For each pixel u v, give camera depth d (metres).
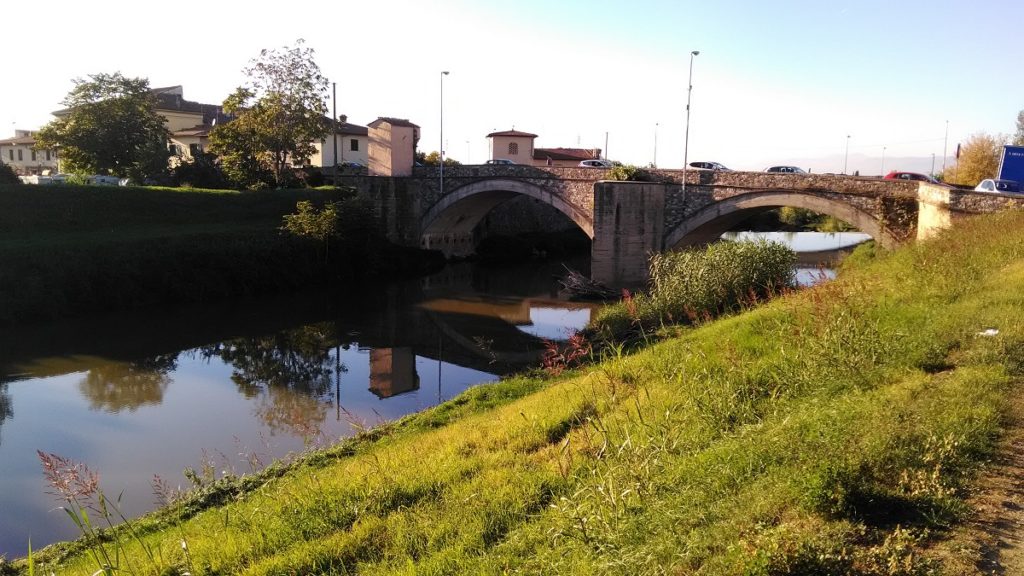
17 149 74.50
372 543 7.59
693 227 36.81
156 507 13.30
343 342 28.11
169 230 38.22
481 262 53.94
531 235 59.66
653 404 10.28
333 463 12.73
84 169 48.28
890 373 8.77
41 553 10.35
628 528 6.04
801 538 4.81
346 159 62.75
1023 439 6.38
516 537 6.90
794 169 48.06
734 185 35.16
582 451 9.05
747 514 5.50
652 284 29.41
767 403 9.03
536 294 39.91
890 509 5.39
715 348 12.96
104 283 31.98
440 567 6.57
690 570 5.00
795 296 14.89
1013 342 8.98
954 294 13.04
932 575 4.41
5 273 29.23
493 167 45.50
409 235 50.91
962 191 25.45
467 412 15.06
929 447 6.07
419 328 30.80
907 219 30.44
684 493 6.39
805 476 5.72
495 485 8.52
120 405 20.08
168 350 26.31
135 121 49.25
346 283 42.88
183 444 17.00
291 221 41.69
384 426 15.12
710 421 8.76
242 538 8.43
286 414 19.14
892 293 14.25
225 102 48.91
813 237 71.19
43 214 35.19
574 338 15.17
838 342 9.80
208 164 49.16
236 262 37.34
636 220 37.28
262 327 30.52
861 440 6.29
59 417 19.00
